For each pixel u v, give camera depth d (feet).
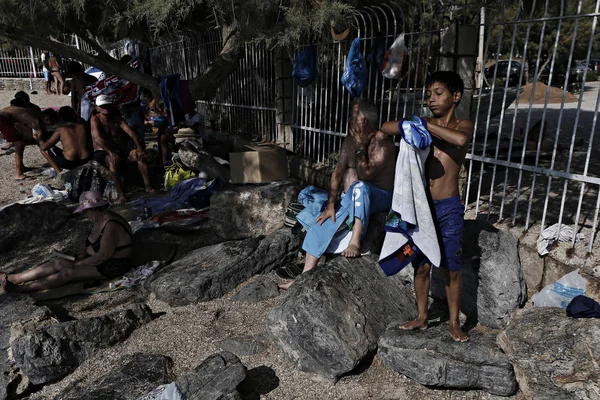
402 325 11.02
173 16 15.67
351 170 14.66
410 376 10.27
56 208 20.29
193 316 13.52
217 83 22.99
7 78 65.31
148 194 23.76
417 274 10.49
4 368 11.53
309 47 20.11
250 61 27.63
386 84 19.56
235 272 14.99
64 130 25.16
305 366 10.95
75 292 15.01
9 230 18.78
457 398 9.95
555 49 11.69
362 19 18.62
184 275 14.69
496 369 9.62
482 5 14.07
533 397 9.16
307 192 16.29
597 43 59.00
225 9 16.70
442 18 14.92
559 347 9.29
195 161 23.58
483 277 11.60
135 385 10.41
